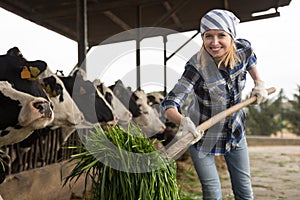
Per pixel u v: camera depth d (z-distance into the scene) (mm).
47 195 4418
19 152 4258
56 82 4324
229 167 2705
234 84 2518
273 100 17609
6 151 4012
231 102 2551
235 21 2373
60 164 4969
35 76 3611
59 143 5141
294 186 5703
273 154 10547
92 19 9039
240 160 2635
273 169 7586
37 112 3232
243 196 2676
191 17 9367
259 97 2611
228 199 4797
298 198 4871
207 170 2506
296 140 14430
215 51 2330
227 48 2334
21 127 3404
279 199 4809
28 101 3281
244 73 2568
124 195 1973
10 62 3605
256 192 5234
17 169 4262
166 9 8531
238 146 2615
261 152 11164
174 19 9273
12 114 3283
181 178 5801
